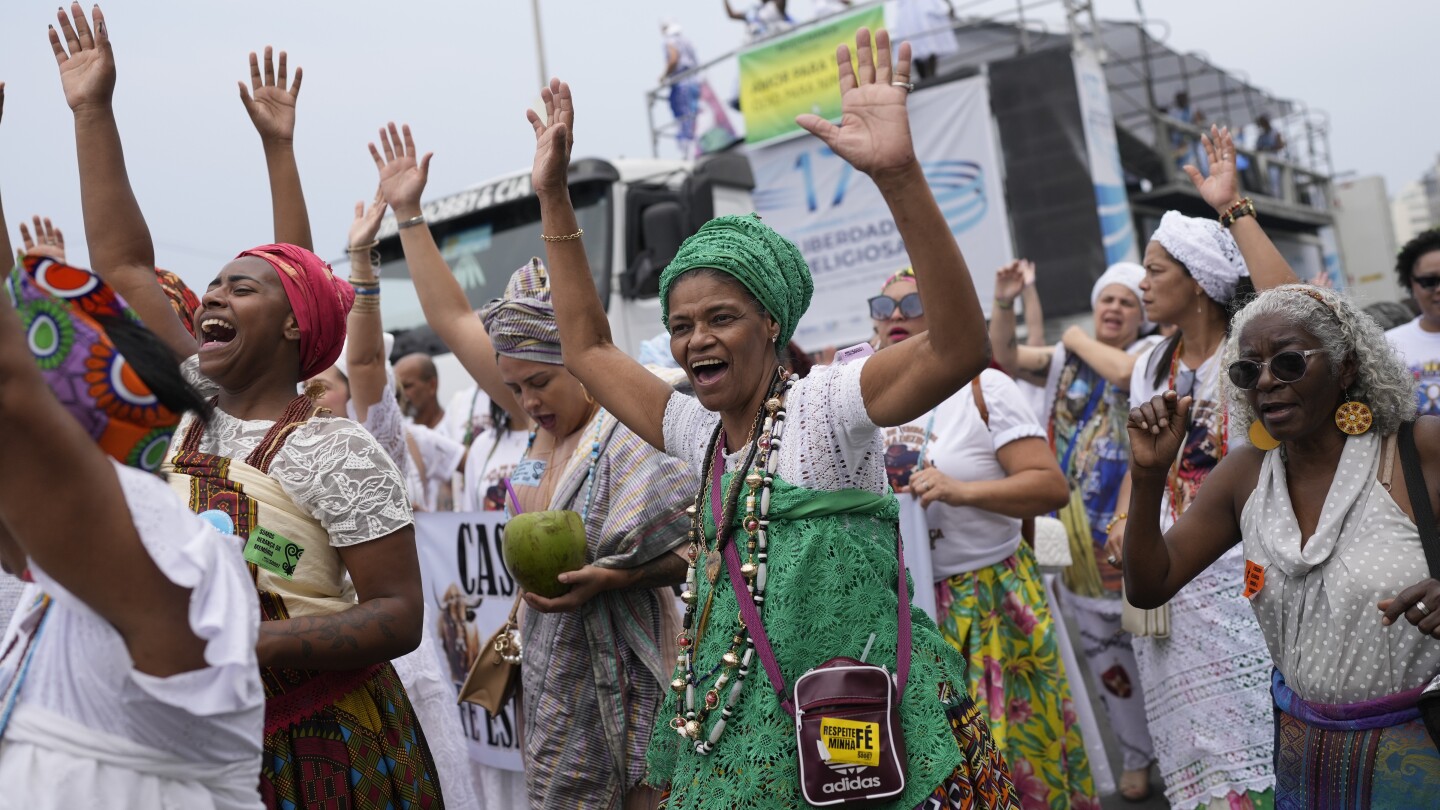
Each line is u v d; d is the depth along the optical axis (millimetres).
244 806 1952
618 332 8633
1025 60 12516
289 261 2791
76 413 1737
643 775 3283
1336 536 2648
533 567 3195
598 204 8859
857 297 12656
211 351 2717
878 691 2311
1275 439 2746
